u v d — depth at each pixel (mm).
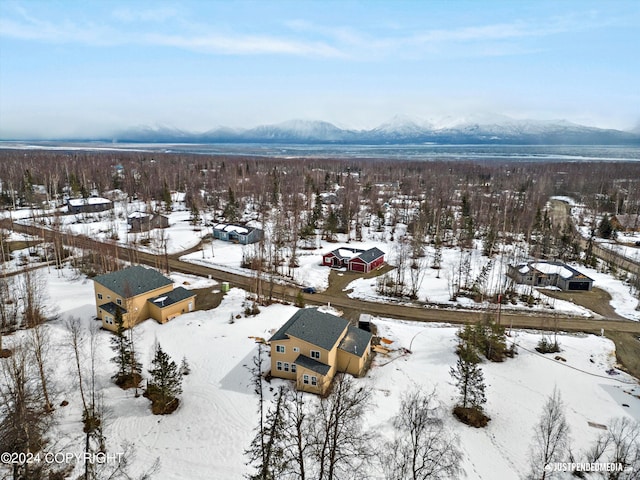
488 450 34781
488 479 31516
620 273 82875
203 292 68812
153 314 57469
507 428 37500
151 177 171500
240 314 59375
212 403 39156
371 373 45062
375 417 37469
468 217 113625
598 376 46125
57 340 49531
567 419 38656
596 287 75438
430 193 151875
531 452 34375
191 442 34469
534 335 56250
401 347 51531
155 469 31516
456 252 97000
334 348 42938
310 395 40281
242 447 33750
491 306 65750
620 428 37438
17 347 42656
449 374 45625
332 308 64188
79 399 39406
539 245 96250
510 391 43094
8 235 95188
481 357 49562
